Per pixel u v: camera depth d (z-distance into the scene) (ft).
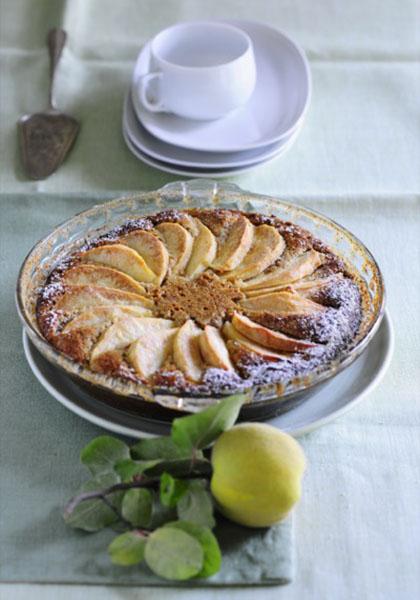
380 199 3.34
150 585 2.31
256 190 3.41
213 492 2.33
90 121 3.70
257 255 2.89
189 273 2.86
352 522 2.45
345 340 2.66
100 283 2.82
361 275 2.86
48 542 2.38
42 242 2.85
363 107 3.80
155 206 3.07
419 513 2.47
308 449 2.60
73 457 2.58
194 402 2.44
